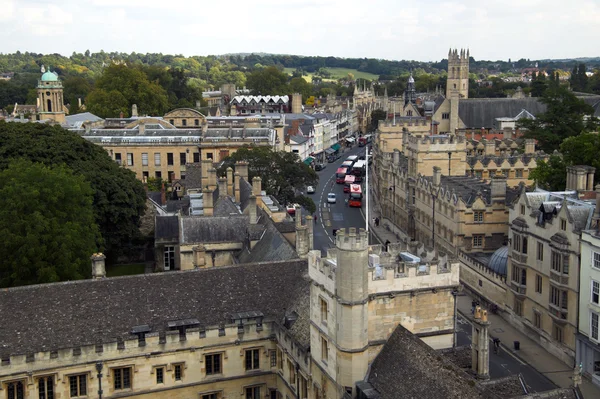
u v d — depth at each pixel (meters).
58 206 93.12
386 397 50.19
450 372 47.44
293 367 62.88
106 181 113.25
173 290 67.50
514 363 87.25
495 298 105.19
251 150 144.25
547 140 176.00
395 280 54.50
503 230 118.75
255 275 70.56
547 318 90.62
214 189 123.06
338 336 53.00
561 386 80.25
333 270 53.44
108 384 62.12
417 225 142.25
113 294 65.69
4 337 60.31
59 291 64.56
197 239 92.69
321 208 180.38
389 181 161.88
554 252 87.56
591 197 94.31
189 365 64.50
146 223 127.25
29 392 59.53
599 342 79.62
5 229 84.50
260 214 99.81
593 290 80.50
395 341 54.00
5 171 96.56
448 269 55.84
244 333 65.75
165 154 186.75
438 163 144.00
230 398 66.50
